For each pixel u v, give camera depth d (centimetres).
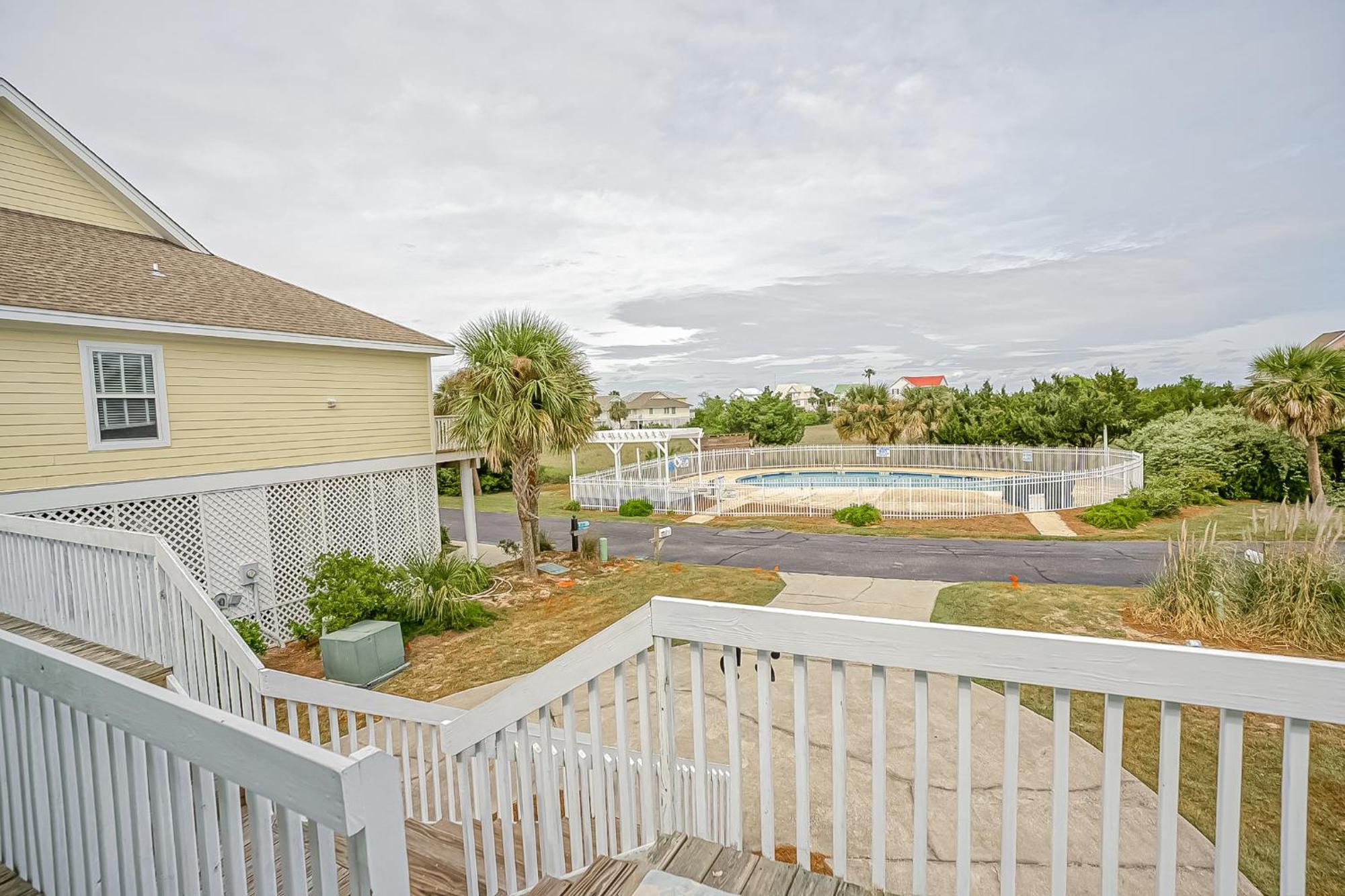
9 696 198
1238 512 1745
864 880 431
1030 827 470
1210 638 817
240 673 384
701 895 174
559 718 694
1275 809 484
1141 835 457
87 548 487
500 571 1412
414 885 293
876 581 1210
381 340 1211
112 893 164
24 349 784
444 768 539
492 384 1280
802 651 173
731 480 2995
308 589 1081
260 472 1045
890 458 3158
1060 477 1945
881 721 165
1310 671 121
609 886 182
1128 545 1451
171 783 145
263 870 123
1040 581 1167
